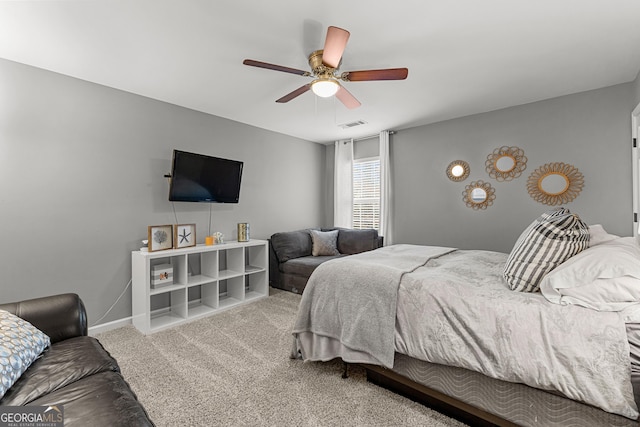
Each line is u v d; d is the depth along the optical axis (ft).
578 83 9.23
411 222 14.15
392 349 5.40
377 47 7.07
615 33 6.56
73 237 8.62
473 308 4.79
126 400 3.57
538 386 4.06
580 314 4.05
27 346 4.17
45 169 8.15
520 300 4.59
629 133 9.12
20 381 3.77
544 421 4.16
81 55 7.44
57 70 8.21
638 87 8.49
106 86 9.21
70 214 8.57
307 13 5.83
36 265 8.02
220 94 9.95
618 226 9.32
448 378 5.05
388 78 6.76
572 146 10.09
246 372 6.63
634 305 3.88
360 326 5.84
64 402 3.39
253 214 13.75
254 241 12.34
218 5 5.60
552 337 4.06
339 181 16.67
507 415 4.46
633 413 3.49
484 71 8.36
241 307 11.14
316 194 17.16
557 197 10.41
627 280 3.97
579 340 3.90
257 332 8.84
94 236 9.00
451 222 12.93
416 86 9.36
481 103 10.89
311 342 6.79
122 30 6.39
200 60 7.72
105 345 8.00
